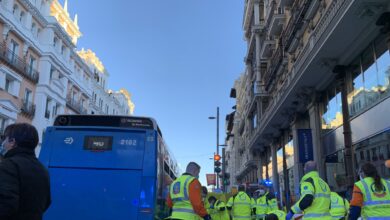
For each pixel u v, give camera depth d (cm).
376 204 533
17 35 3647
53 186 762
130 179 763
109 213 747
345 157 1623
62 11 5572
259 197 1168
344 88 1664
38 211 314
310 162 604
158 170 803
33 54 3997
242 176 6053
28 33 3828
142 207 747
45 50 4175
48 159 778
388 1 1195
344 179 1645
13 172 298
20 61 3684
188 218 662
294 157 2331
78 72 5409
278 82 2986
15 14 3716
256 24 3694
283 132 2816
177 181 684
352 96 1609
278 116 2561
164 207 919
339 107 1753
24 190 302
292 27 2344
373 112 1399
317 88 1970
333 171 1819
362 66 1520
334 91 1833
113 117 834
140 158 777
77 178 766
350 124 1623
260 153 3875
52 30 4294
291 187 2584
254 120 4075
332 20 1390
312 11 2036
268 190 1194
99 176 766
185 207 669
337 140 1761
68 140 789
